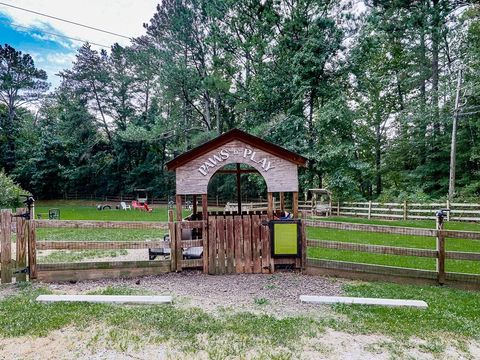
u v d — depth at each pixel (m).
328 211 19.02
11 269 5.02
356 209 18.06
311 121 20.14
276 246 5.68
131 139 25.33
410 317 3.75
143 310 3.84
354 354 2.91
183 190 5.81
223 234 5.67
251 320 3.59
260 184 19.64
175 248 5.66
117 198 35.75
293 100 19.16
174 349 2.95
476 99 17.33
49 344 3.01
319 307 4.08
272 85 19.47
